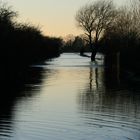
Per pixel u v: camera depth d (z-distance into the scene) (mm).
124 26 65125
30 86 34781
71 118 20188
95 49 102438
